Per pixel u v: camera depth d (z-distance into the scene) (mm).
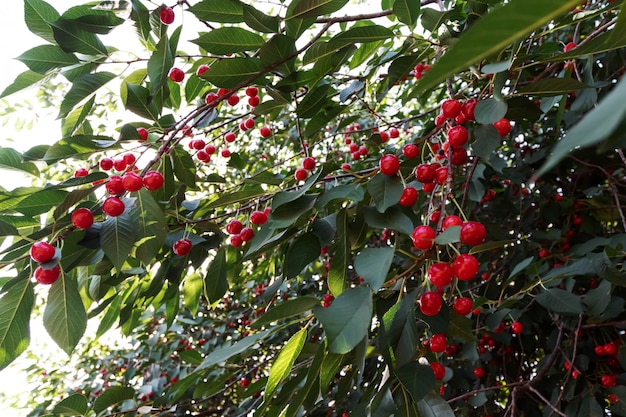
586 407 620
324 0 427
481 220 873
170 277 553
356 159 885
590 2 598
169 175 537
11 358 408
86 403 523
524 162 906
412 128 1222
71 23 431
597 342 739
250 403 807
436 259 359
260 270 909
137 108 487
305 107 523
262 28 450
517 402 806
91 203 449
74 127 537
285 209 424
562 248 869
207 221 541
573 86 378
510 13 108
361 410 370
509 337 709
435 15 440
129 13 446
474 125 657
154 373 1160
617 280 524
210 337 1413
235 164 730
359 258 345
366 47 587
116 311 625
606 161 859
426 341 444
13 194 465
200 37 464
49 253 380
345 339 305
